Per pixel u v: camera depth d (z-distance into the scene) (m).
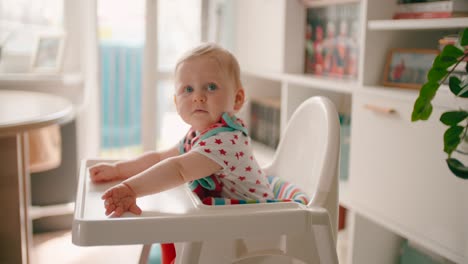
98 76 2.17
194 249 0.73
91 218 0.67
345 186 1.59
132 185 0.74
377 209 1.32
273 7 1.97
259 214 0.71
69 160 2.14
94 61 2.13
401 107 1.22
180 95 0.91
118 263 1.85
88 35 2.14
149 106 2.23
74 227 0.66
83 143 2.21
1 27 2.12
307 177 0.99
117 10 2.28
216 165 0.84
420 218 1.17
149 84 2.21
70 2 2.21
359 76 1.41
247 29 2.21
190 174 0.81
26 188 1.46
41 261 1.85
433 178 1.13
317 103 1.00
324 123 0.95
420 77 1.31
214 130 0.87
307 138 1.02
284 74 1.86
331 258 0.75
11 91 1.82
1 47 2.06
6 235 1.37
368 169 1.35
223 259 0.75
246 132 0.92
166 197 0.80
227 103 0.91
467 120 0.93
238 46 2.29
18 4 2.13
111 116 2.82
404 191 1.22
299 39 1.88
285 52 1.87
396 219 1.25
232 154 0.86
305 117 1.04
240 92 0.96
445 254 1.10
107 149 2.85
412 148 1.19
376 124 1.31
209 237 0.69
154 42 2.18
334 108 0.96
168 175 0.79
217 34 2.28
